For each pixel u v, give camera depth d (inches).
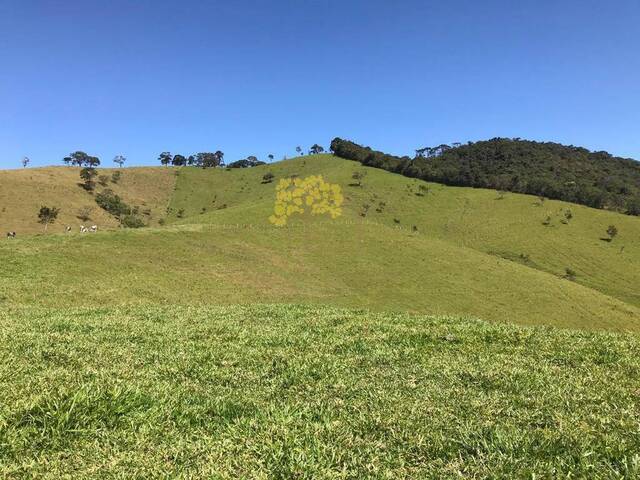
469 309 3056.1
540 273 3993.6
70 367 342.0
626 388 325.7
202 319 609.0
